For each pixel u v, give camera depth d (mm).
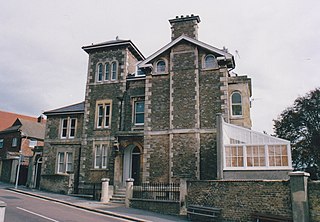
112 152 21609
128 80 22672
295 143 31797
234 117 19328
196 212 13695
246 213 12633
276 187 12188
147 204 15516
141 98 21922
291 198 11625
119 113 22203
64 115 25094
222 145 15352
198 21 21688
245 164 14852
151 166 19141
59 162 24141
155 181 18797
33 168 24906
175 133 18969
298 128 32531
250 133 15461
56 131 25000
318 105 31656
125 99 22359
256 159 14781
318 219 10977
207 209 13273
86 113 23156
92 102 23234
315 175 29781
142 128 21281
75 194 20406
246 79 19828
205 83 19469
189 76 19703
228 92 19922
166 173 18734
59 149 24328
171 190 16859
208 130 18562
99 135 22312
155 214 14383
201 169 18125
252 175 14609
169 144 19016
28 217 11523
